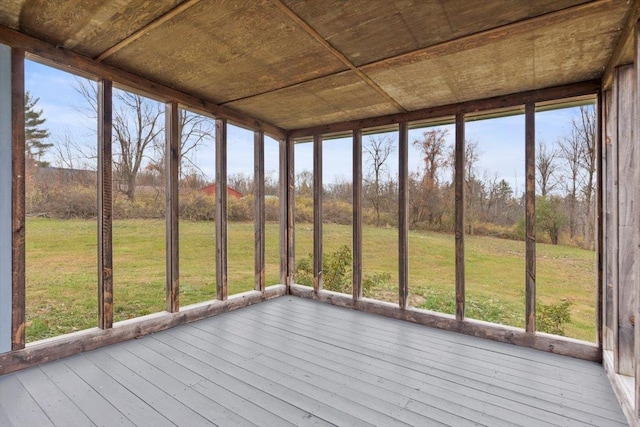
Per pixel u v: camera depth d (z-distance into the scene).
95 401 2.10
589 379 2.48
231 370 2.57
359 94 3.43
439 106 3.71
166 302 3.54
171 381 2.38
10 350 2.42
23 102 2.45
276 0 1.93
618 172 2.36
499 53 2.50
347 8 2.00
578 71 2.74
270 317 3.90
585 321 3.08
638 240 1.80
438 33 2.26
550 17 2.02
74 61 2.67
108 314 2.97
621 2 1.86
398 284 4.01
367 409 2.07
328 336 3.32
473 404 2.14
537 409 2.09
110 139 2.95
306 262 5.06
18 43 2.39
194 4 1.99
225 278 4.10
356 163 4.34
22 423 1.87
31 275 2.77
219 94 3.54
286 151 4.99
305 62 2.75
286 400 2.16
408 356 2.87
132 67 2.93
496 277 3.63
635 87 1.88
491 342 3.21
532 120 3.15
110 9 2.08
